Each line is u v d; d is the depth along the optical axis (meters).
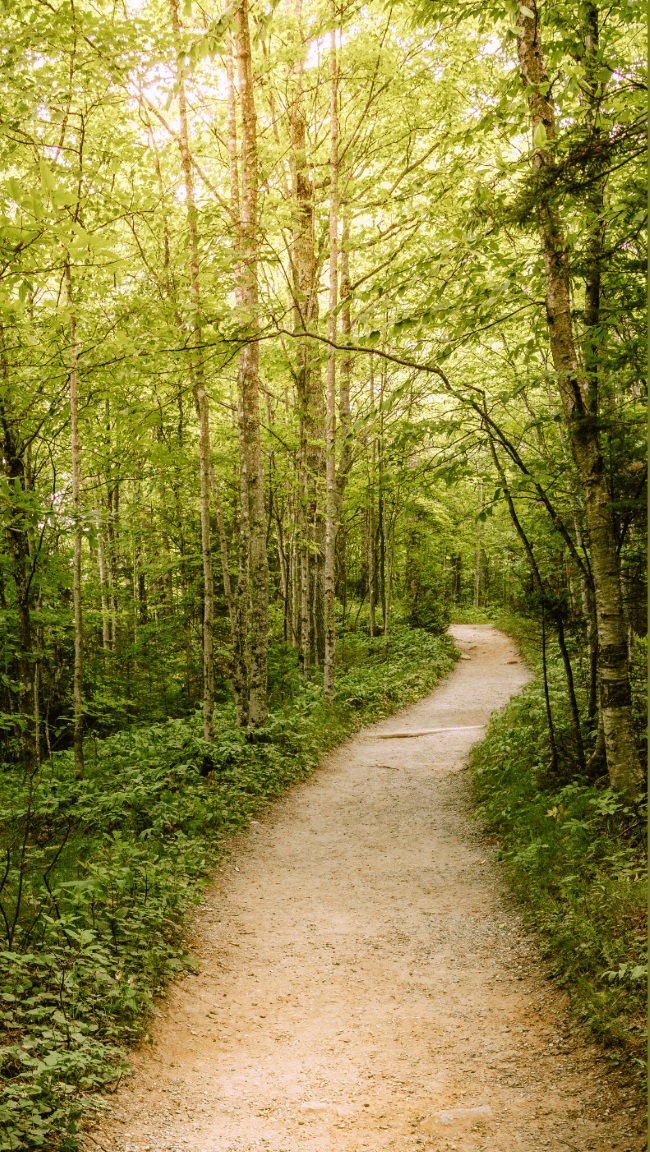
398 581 32.44
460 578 44.16
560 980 4.87
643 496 7.32
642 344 6.67
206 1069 4.25
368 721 15.95
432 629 25.55
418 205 12.77
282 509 22.59
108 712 14.54
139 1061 4.13
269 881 7.60
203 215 9.94
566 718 10.10
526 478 7.39
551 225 5.48
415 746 13.63
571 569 8.97
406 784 11.12
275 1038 4.70
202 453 10.88
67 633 14.45
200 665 16.83
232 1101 3.93
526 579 8.76
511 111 6.26
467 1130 3.58
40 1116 3.30
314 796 10.73
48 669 14.93
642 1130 3.30
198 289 9.37
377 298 6.33
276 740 12.15
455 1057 4.32
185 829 8.32
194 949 5.87
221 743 11.31
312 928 6.43
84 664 15.36
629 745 6.85
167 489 14.52
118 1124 3.52
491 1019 4.70
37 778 10.01
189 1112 3.78
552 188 5.16
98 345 8.38
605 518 6.98
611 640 6.93
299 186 16.00
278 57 13.28
